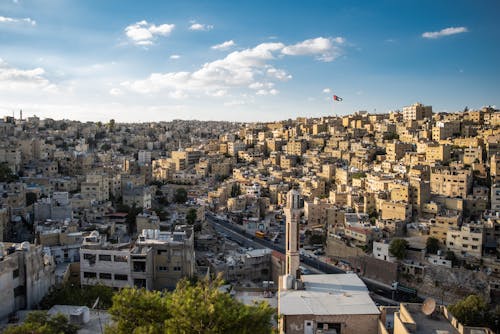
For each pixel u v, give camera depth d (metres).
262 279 160.88
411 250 172.50
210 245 188.12
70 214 171.38
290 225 71.69
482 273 154.50
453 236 168.38
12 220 165.38
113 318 51.78
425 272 161.75
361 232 186.25
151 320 50.19
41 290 90.12
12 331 55.44
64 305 81.06
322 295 64.31
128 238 168.88
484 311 117.50
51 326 63.38
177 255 109.94
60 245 131.75
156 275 110.56
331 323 58.53
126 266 106.56
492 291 149.50
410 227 189.62
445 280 157.38
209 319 44.38
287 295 64.25
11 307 81.25
